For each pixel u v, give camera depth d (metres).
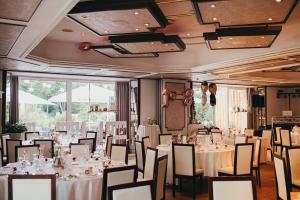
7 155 7.23
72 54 8.89
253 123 16.88
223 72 10.52
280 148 11.20
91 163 4.96
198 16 5.16
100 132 10.67
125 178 3.59
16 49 6.46
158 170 4.14
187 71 10.29
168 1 5.29
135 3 4.71
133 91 12.82
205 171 6.27
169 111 12.33
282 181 4.14
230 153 6.50
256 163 6.72
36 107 11.68
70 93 12.24
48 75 11.14
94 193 3.99
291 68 11.73
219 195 2.90
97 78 12.23
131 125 12.89
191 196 5.99
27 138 8.88
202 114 15.74
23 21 4.52
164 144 7.84
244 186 2.92
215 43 7.10
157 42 7.01
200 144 7.39
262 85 16.16
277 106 16.88
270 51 7.58
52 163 4.86
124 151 5.94
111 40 7.11
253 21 5.41
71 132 9.59
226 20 5.38
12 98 10.95
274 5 4.61
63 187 3.88
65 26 7.15
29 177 3.12
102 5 4.83
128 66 9.74
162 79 12.30
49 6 3.93
